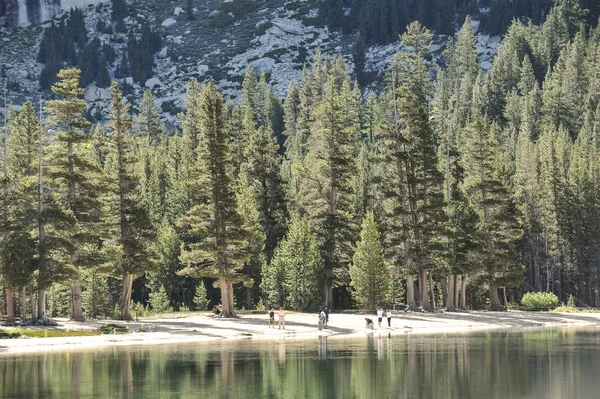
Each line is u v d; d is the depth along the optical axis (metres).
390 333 72.25
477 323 84.56
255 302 115.31
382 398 33.12
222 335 67.06
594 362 45.88
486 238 103.44
